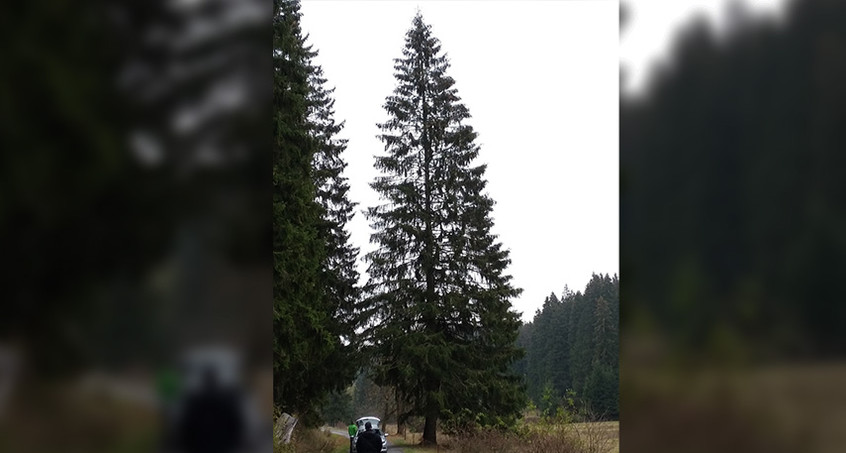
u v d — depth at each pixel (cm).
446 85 2412
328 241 2277
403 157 2377
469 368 2127
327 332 1630
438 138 2345
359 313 2297
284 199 1339
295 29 1507
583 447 952
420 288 2233
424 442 2098
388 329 2141
